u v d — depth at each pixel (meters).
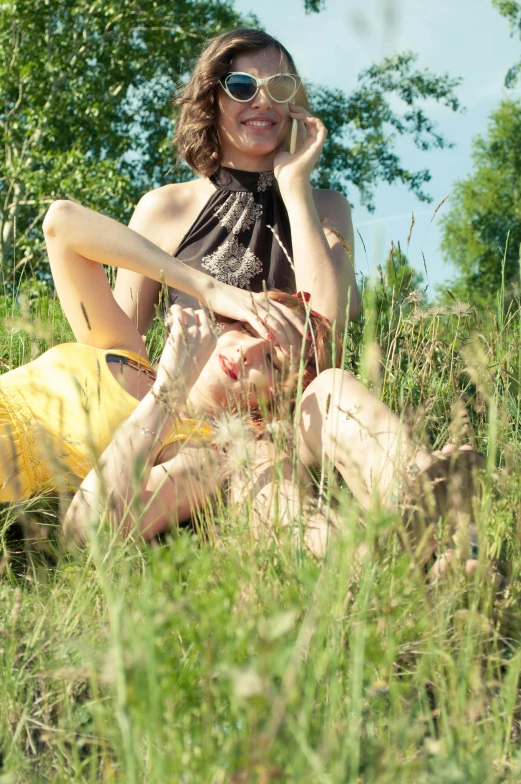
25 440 2.06
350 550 1.31
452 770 0.99
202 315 2.06
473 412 2.61
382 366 2.48
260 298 2.44
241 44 3.27
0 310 3.85
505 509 1.60
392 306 2.63
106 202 14.87
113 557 1.58
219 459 1.81
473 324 2.63
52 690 1.34
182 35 17.25
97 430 2.15
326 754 0.95
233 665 1.05
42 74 16.20
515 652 1.39
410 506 1.48
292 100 3.30
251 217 3.33
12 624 1.40
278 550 1.52
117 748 1.08
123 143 17.14
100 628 1.43
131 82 17.73
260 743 0.87
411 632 1.34
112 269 3.87
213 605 1.19
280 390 1.96
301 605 1.29
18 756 1.20
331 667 1.13
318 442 2.04
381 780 0.99
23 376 2.34
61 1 16.39
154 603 1.25
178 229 3.40
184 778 1.00
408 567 1.35
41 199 14.93
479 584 1.42
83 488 1.92
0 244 13.81
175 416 1.75
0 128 16.83
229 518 1.67
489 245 30.94
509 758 1.21
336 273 2.95
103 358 2.36
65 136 16.45
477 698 1.24
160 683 1.07
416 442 1.61
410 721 1.22
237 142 3.32
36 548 1.93
